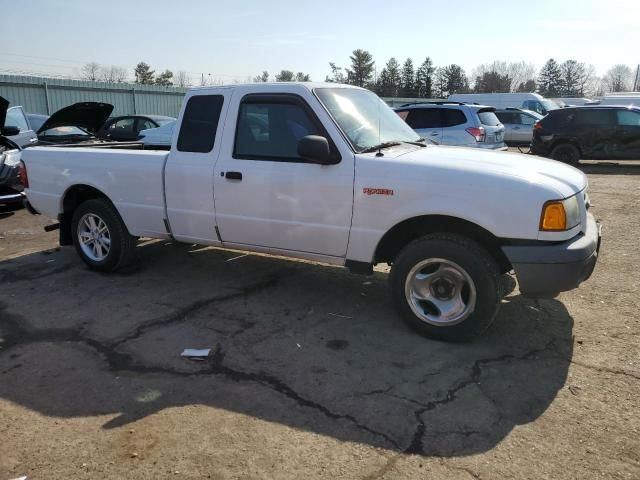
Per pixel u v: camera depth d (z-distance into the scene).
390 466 2.73
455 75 76.56
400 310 4.28
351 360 3.86
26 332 4.39
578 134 15.20
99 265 5.86
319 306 4.89
